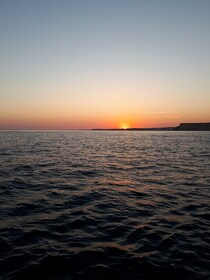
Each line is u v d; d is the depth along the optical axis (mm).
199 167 28547
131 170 26328
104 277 7359
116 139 107438
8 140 88750
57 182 19891
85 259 8273
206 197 15930
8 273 7414
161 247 9148
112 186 18828
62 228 10750
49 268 7719
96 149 53562
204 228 10922
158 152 47438
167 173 24625
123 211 13117
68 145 65438
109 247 9109
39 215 12273
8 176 21891
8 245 9086
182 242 9555
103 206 13922
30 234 10047
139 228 10859
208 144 72250
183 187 18672
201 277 7340
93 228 10820
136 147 60531
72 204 14203
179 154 43531
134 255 8562
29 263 7949
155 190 17703
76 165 29453
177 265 7961
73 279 7230
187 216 12414
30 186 18375
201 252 8789
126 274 7512
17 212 12633
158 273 7551
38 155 39312
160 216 12406
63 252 8688
